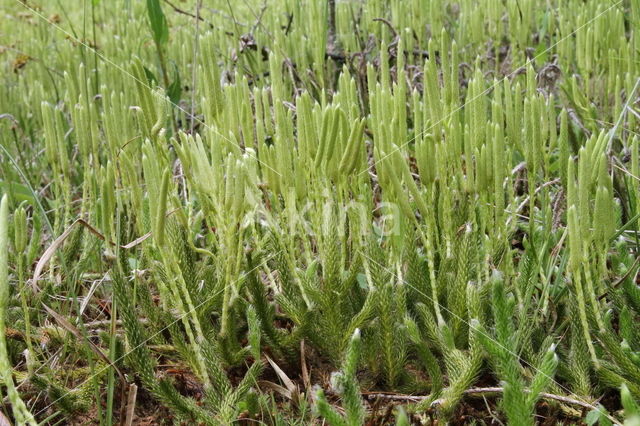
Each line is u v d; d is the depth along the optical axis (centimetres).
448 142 68
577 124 91
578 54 95
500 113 65
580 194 58
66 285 77
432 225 68
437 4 117
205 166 62
